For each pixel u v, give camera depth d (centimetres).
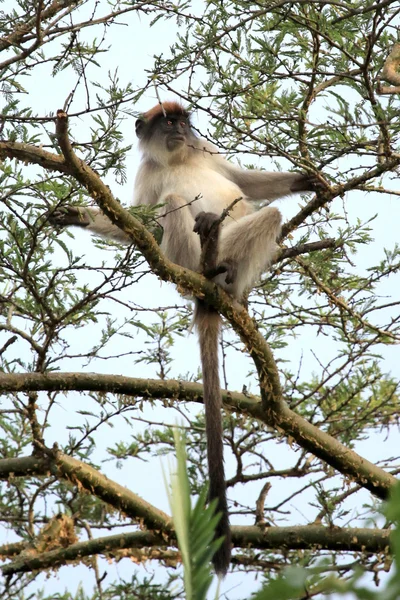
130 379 1540
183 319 1744
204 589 439
